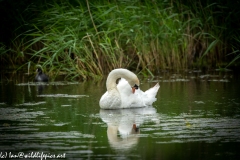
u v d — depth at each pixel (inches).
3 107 519.8
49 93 612.7
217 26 835.4
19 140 385.1
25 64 804.6
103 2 799.7
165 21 800.9
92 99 569.9
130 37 792.3
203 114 477.7
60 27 766.5
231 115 470.6
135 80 529.3
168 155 345.4
